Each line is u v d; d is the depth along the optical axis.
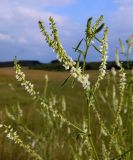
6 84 4.36
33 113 1.08
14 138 0.32
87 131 0.28
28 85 0.30
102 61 0.27
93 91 0.27
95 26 0.26
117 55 0.32
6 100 2.45
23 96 2.16
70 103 1.41
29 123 0.94
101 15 0.26
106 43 0.27
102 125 0.31
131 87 0.32
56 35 0.26
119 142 0.32
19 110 0.56
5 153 0.84
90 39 0.26
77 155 0.34
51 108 0.30
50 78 4.09
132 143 0.31
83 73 0.26
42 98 0.30
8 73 5.21
